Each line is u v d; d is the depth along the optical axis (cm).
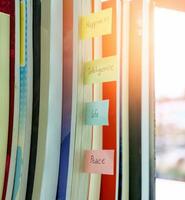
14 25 44
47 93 40
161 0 69
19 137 42
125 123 43
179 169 76
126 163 42
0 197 42
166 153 77
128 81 43
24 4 43
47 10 41
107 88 42
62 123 42
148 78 44
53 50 41
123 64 43
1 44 44
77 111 41
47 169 40
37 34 42
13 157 42
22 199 40
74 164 40
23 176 41
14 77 43
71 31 42
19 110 42
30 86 41
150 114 44
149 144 43
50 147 40
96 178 42
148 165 43
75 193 41
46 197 40
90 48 42
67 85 42
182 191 65
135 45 44
